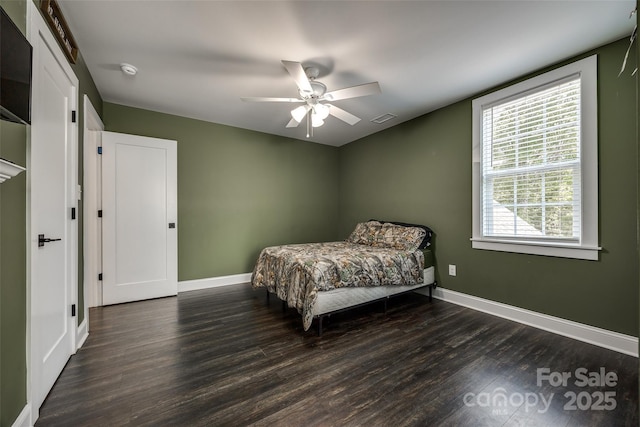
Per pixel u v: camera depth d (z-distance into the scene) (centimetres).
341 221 506
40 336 143
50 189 160
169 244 339
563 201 230
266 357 193
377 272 273
